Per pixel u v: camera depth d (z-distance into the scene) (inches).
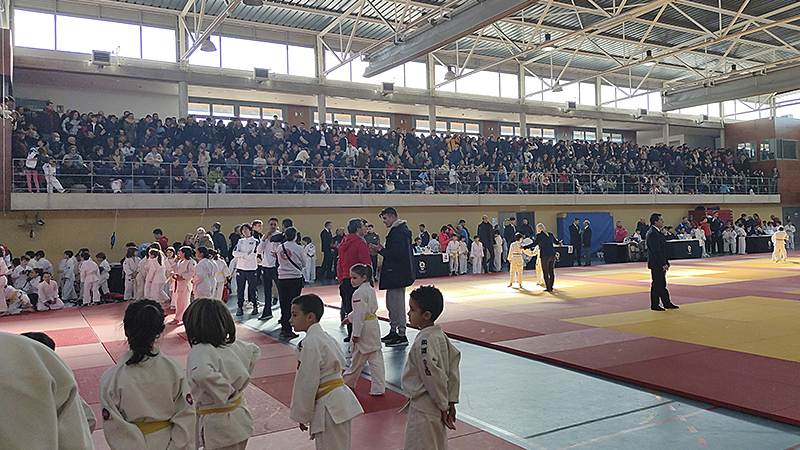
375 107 1150.3
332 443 143.7
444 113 1218.6
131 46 879.1
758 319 414.3
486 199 1026.7
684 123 1444.4
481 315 464.4
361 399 245.3
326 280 815.7
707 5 903.1
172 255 576.4
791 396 230.5
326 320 464.4
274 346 364.8
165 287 581.0
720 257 1104.8
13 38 797.9
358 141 954.1
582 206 1179.3
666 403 232.5
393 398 246.4
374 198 920.9
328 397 145.9
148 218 792.9
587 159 1184.8
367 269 259.3
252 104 1059.3
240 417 134.7
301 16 953.5
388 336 364.2
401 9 917.8
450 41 759.7
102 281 673.0
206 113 1018.7
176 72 885.8
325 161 900.0
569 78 1302.9
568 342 347.9
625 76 1364.4
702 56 1215.6
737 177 1352.1
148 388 114.3
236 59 965.2
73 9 839.7
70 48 836.6
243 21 961.5
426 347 141.2
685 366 283.3
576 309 485.7
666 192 1231.5
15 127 679.7
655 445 187.2
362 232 380.8
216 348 133.4
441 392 138.6
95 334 433.7
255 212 864.9
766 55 1205.1
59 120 749.9
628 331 379.2
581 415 219.3
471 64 1195.9
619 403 233.5
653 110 1422.2
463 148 1055.0
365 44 1085.1
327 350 148.5
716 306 481.7
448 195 986.1
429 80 1128.8
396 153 989.2
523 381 270.8
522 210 1116.5
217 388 126.1
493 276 847.1
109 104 930.7
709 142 1588.3
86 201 724.0
